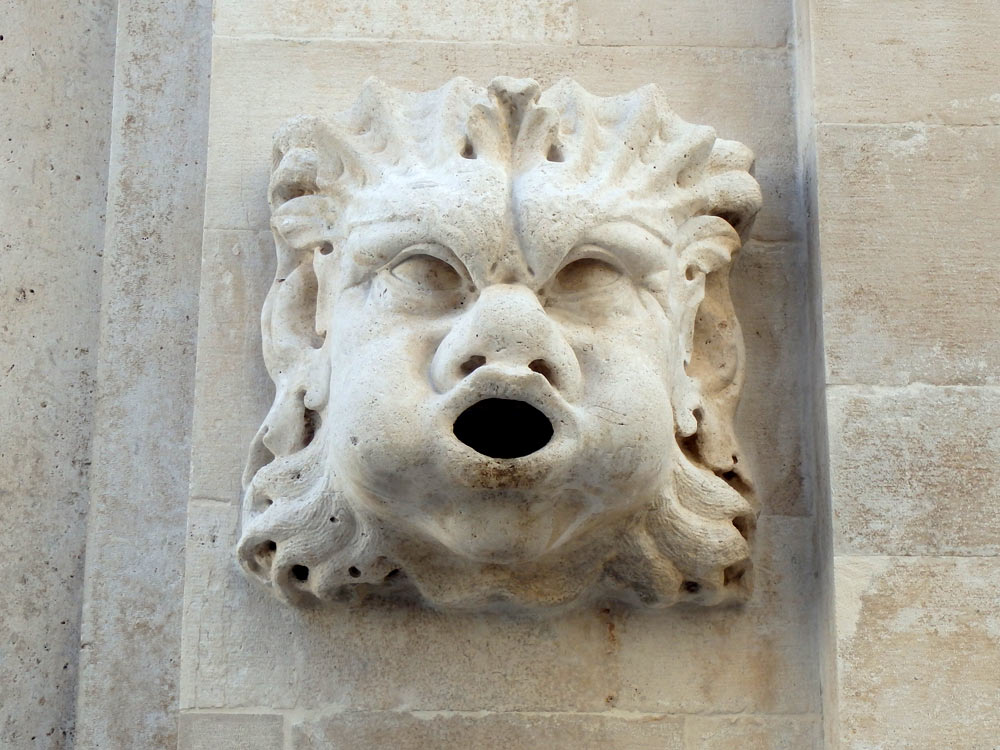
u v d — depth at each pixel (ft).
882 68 8.20
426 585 7.57
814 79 8.18
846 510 7.57
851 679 7.38
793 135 8.56
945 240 7.92
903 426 7.66
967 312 7.82
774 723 7.75
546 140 7.33
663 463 7.08
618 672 7.79
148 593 8.64
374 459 6.79
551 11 8.73
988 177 8.02
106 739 8.46
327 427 7.54
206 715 7.70
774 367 8.18
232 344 8.20
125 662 8.56
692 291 7.73
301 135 8.05
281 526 7.55
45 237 9.31
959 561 7.50
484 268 7.00
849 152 8.05
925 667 7.39
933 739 7.32
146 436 8.84
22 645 8.77
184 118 9.40
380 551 7.45
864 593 7.47
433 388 6.82
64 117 9.53
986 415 7.68
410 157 7.46
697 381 7.80
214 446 8.06
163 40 9.56
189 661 7.78
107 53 9.71
